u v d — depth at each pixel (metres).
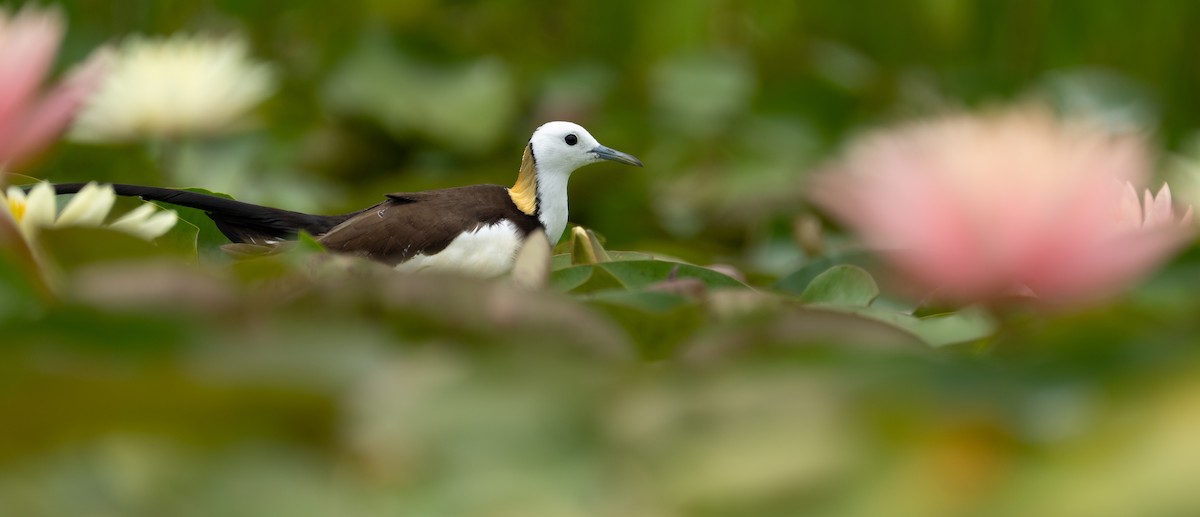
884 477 2.56
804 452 2.62
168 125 12.22
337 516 2.70
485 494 2.69
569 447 2.77
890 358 2.98
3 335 3.08
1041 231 3.74
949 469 2.54
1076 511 2.39
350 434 2.81
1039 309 3.83
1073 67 16.39
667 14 16.98
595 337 3.36
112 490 2.74
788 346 3.04
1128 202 4.29
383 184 12.73
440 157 14.55
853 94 14.58
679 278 4.86
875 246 5.50
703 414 2.76
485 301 3.38
